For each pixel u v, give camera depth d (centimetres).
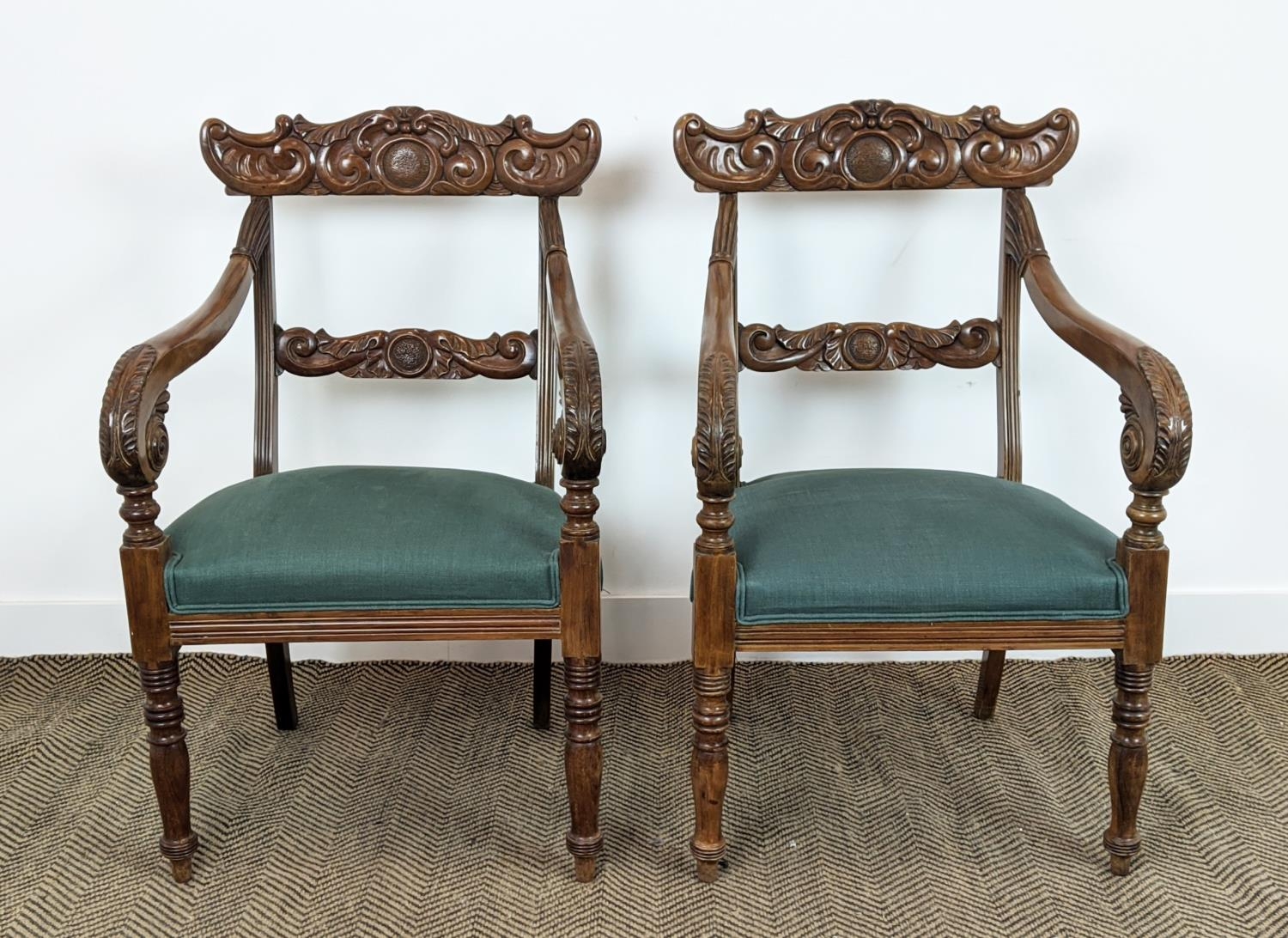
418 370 165
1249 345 191
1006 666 201
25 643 201
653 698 191
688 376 193
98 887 142
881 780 167
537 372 165
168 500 198
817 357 164
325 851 150
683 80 181
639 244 188
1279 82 180
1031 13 179
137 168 184
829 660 204
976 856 149
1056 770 170
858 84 181
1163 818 157
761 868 146
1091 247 188
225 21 179
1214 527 200
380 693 192
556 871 146
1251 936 133
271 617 132
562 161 158
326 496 141
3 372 191
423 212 186
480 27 179
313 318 190
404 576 131
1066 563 131
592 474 129
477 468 197
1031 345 191
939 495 144
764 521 139
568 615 133
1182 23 179
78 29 178
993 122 158
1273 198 185
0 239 186
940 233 187
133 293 189
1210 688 192
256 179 159
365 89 181
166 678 135
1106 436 196
